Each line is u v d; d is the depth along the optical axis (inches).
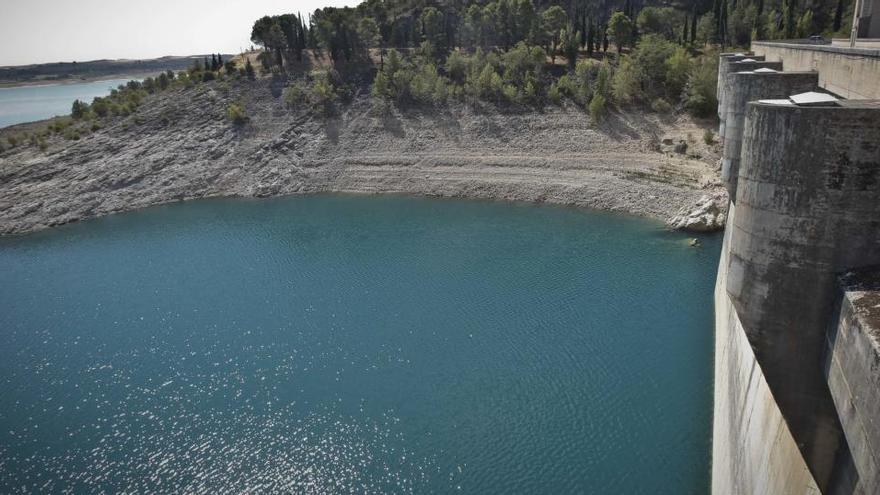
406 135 4003.4
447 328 1995.6
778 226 540.7
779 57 1386.6
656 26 4923.7
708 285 2127.2
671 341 1781.5
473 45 5093.5
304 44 5177.2
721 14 4628.4
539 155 3580.2
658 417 1448.1
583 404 1528.1
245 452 1465.3
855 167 485.4
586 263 2413.9
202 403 1674.5
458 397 1610.5
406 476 1347.2
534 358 1765.5
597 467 1311.5
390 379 1726.1
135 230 3341.5
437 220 3125.0
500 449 1401.3
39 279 2719.0
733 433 938.7
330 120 4256.9
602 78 3799.2
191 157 4148.6
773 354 589.9
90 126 4557.1
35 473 1435.8
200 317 2214.6
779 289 559.8
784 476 634.8
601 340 1823.3
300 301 2288.4
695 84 3533.5
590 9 6250.0
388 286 2364.7
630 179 3184.1
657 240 2596.0
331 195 3730.3
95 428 1595.7
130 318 2247.8
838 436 586.2
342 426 1529.3
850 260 513.7
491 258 2559.1
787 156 516.1
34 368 1927.9
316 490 1330.0
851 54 780.6
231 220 3395.7
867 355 416.8
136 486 1378.0
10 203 3779.5
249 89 4650.6
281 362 1861.5
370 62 4852.4
